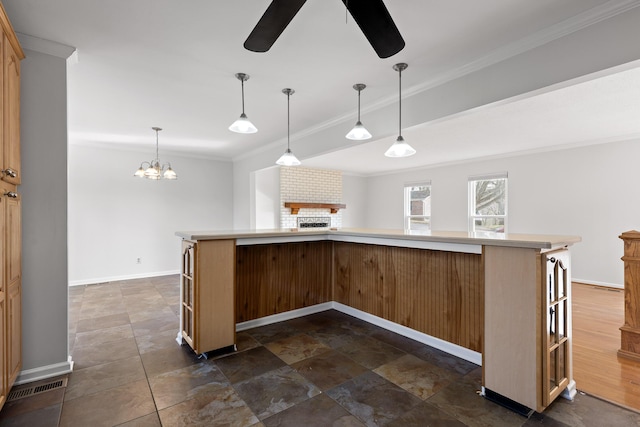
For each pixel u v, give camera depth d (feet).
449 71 8.52
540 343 5.67
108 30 6.73
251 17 6.33
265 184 21.65
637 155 15.38
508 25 6.55
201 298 8.11
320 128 13.61
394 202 26.76
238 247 10.03
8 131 5.90
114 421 5.69
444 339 8.58
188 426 5.57
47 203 7.11
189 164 20.20
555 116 12.08
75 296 14.33
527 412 5.91
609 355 8.43
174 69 8.54
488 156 20.22
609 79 8.72
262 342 9.17
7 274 5.91
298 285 11.41
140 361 8.00
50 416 5.81
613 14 5.83
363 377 7.25
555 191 17.83
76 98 10.56
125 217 18.10
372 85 9.52
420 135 15.03
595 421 5.70
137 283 16.96
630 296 8.29
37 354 7.05
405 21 6.42
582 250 17.01
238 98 10.57
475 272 7.92
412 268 9.36
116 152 17.87
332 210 25.88
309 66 8.38
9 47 5.96
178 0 5.80
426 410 6.05
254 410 6.03
